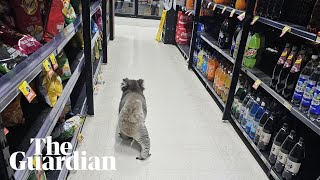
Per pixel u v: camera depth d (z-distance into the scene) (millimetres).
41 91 1522
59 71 1876
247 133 2445
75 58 2428
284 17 2150
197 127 2734
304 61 1869
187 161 2211
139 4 8289
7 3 1472
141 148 2238
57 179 1643
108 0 5465
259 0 2371
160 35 6199
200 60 4082
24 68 1060
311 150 2023
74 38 2621
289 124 2100
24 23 1479
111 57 4742
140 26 7910
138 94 2455
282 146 1894
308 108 1705
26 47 1278
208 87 3623
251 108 2381
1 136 858
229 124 2848
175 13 5809
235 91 2758
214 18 4395
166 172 2068
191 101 3303
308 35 1609
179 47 5531
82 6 2309
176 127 2691
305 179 1831
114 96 3234
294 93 1816
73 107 2504
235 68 2645
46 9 1615
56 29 1632
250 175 2125
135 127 2084
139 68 4301
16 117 1373
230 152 2385
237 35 2758
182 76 4129
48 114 1509
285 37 2531
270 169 2027
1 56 1135
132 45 5688
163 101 3227
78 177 1940
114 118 2748
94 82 3090
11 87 901
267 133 2125
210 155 2314
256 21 2490
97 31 3330
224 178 2068
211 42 3598
